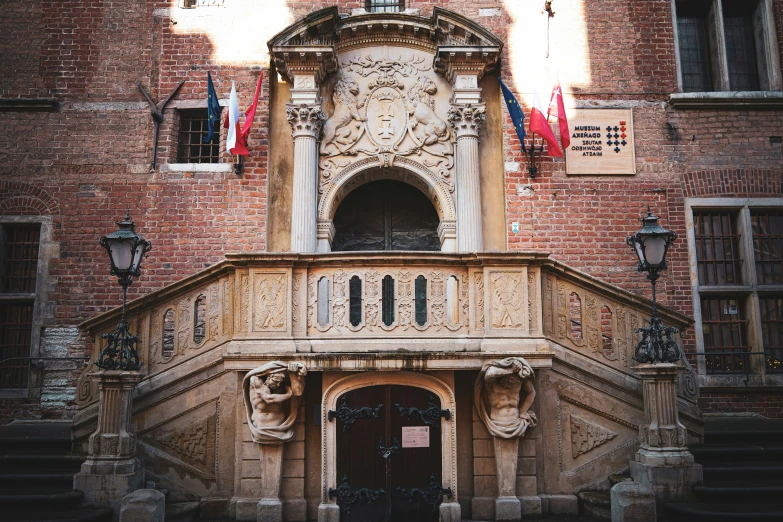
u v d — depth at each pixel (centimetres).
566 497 675
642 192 1012
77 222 992
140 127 1020
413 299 681
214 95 979
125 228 686
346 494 652
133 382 652
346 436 666
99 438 628
